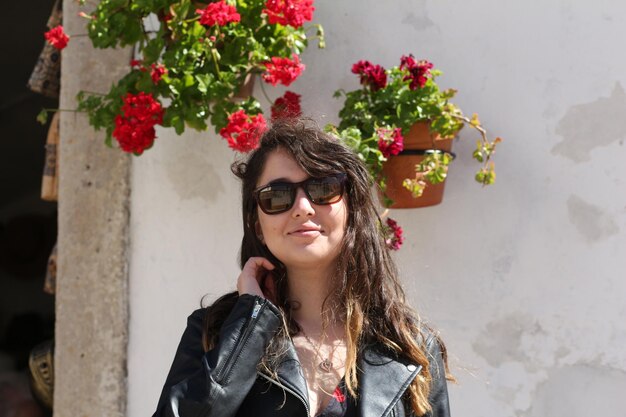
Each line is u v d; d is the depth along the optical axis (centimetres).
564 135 355
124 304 434
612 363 343
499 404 362
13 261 686
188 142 424
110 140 384
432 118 352
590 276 348
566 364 351
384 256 264
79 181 442
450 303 372
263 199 249
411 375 247
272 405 238
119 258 434
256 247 266
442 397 259
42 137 710
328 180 248
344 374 244
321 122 400
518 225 362
